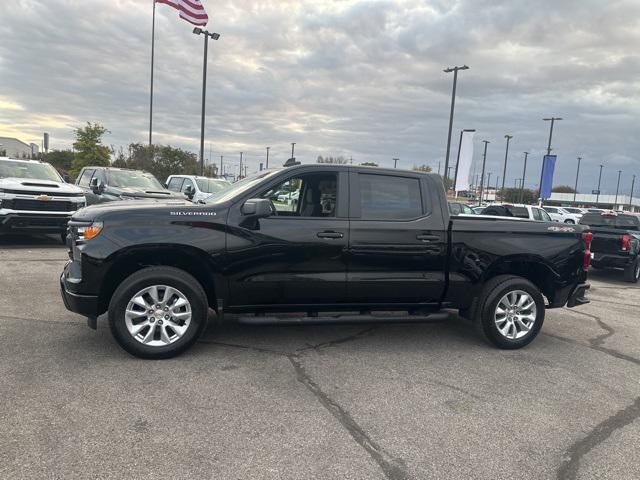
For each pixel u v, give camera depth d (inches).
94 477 106.9
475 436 133.3
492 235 204.7
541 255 208.8
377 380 168.7
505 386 169.0
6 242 467.2
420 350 203.5
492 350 208.1
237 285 183.2
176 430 128.5
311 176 193.0
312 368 176.9
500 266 208.2
